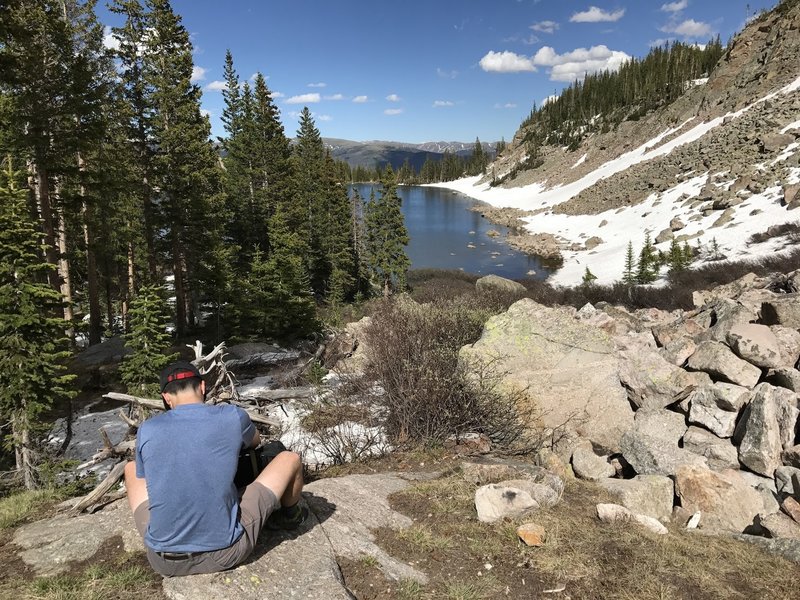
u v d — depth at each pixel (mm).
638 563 3770
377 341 9133
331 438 7305
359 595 3271
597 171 107500
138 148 23859
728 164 58406
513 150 186000
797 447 5402
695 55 139750
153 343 12625
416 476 5727
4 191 8945
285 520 3623
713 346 7277
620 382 7324
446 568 3709
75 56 18234
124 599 3033
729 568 3803
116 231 28578
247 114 48219
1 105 15695
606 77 175125
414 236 79438
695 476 5074
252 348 19516
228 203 38406
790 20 82062
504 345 7988
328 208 46656
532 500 4453
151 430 2898
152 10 24266
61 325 9242
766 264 29031
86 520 4227
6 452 9789
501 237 76250
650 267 39312
